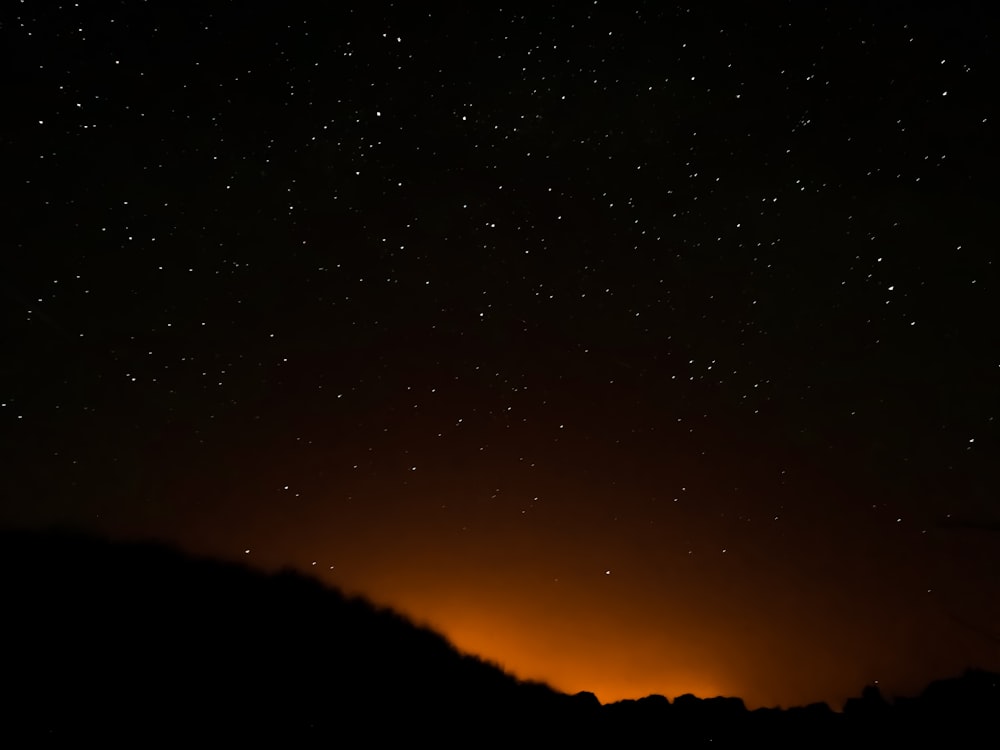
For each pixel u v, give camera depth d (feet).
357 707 9.76
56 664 9.26
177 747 8.44
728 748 9.35
